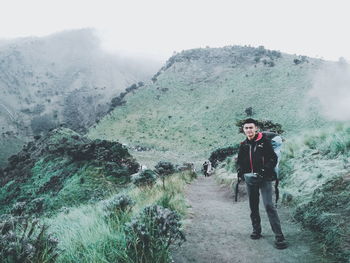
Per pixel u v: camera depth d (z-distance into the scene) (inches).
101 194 1144.2
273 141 184.1
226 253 171.8
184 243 189.5
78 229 181.0
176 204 276.2
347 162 269.9
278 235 173.2
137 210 227.5
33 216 152.6
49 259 128.0
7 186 2199.8
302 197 248.2
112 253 142.9
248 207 297.4
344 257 140.7
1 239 118.9
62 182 1643.7
